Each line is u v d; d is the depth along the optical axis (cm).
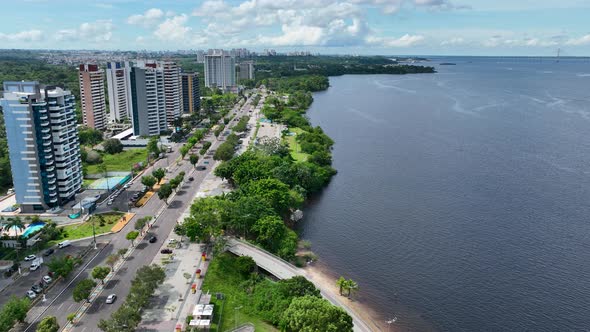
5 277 17150
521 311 16525
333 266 19538
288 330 13875
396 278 18638
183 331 14200
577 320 16025
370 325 15538
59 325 14150
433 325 15838
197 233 19288
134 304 14312
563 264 19500
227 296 16350
